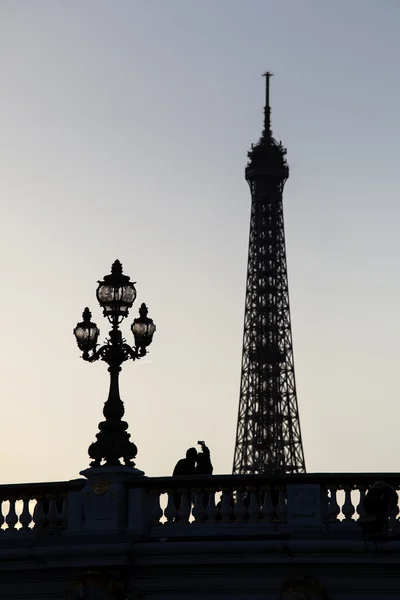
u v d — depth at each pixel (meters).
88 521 76.62
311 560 72.31
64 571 76.00
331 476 74.25
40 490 78.06
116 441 78.31
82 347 80.19
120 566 74.56
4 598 77.31
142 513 76.12
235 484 75.06
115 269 80.50
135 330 80.25
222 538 74.31
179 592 74.62
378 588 72.56
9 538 78.06
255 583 73.56
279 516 74.62
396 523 73.88
